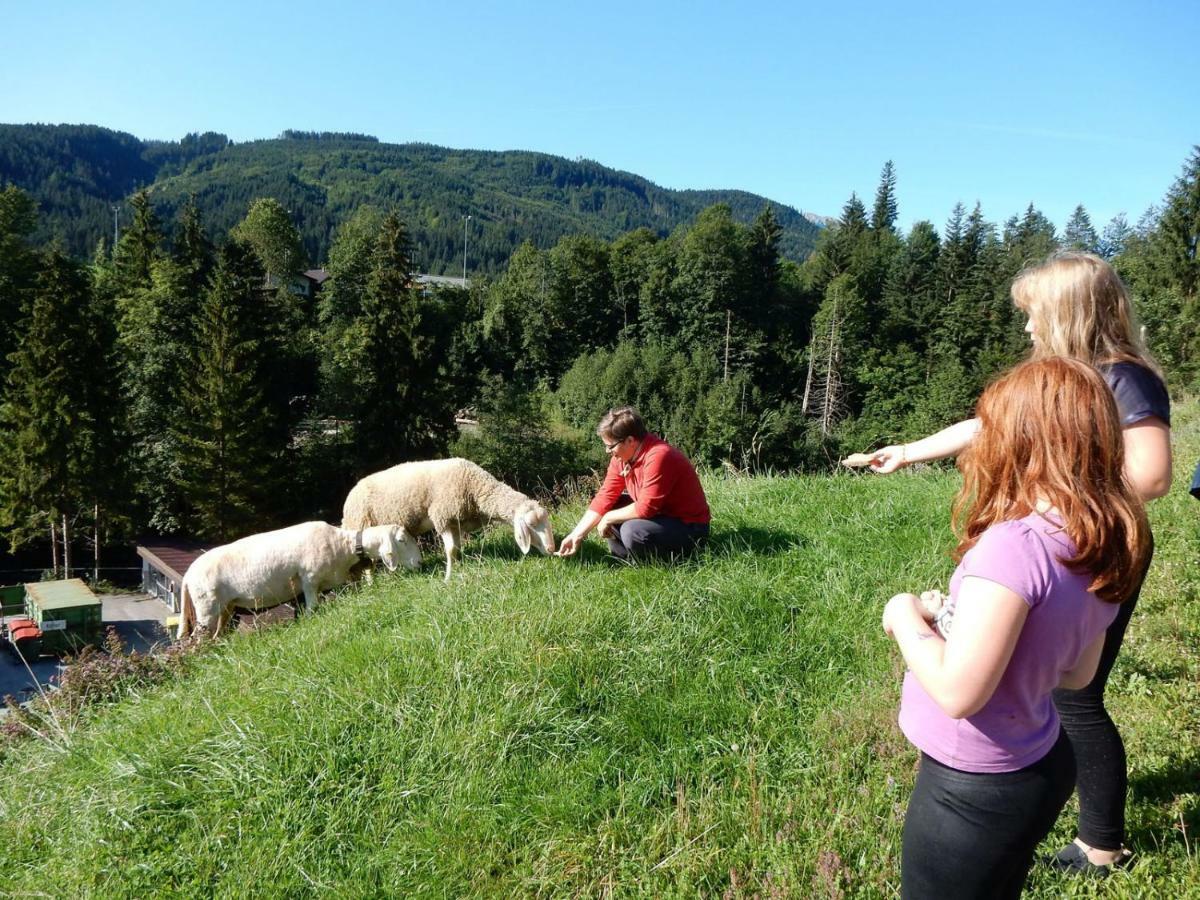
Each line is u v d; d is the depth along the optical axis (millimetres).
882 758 3564
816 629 4723
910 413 55656
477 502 7316
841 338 62750
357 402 41438
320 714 4066
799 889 2855
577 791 3463
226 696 4758
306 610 7094
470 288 96625
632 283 85188
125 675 6285
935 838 1905
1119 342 2426
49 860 3631
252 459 35000
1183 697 3766
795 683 4250
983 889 1904
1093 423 1743
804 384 70875
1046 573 1710
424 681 4184
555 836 3246
